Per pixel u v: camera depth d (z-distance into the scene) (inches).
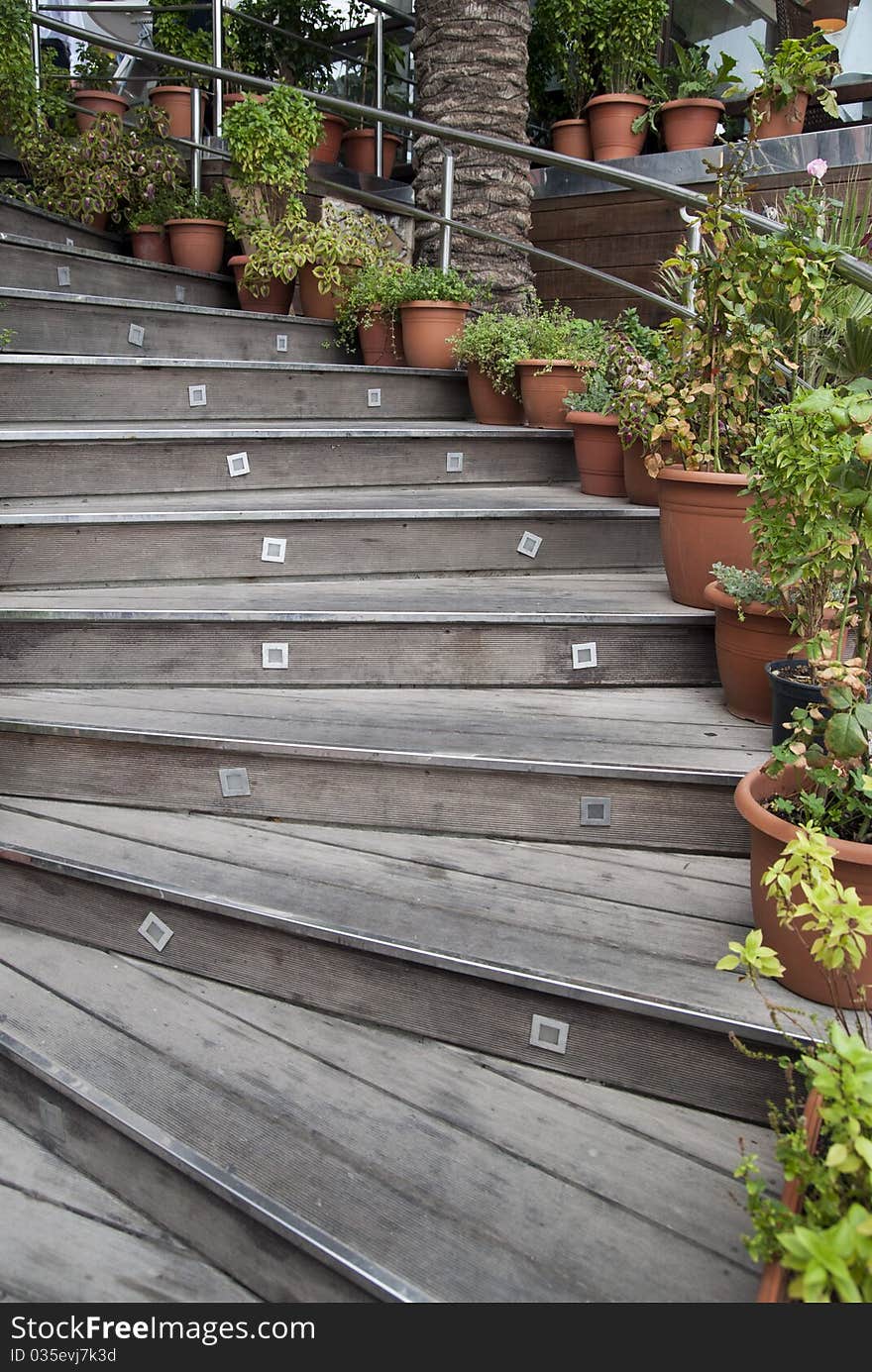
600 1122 60.3
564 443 147.3
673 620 98.3
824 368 113.7
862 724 59.3
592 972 63.2
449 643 99.8
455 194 192.7
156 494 125.5
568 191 209.6
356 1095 62.7
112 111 234.4
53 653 100.0
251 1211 54.8
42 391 131.7
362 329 183.6
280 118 185.5
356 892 73.8
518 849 81.0
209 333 168.1
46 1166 66.6
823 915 46.9
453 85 189.2
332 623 98.9
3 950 78.7
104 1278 58.1
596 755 81.7
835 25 193.9
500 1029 65.9
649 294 150.4
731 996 60.8
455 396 170.7
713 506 95.7
